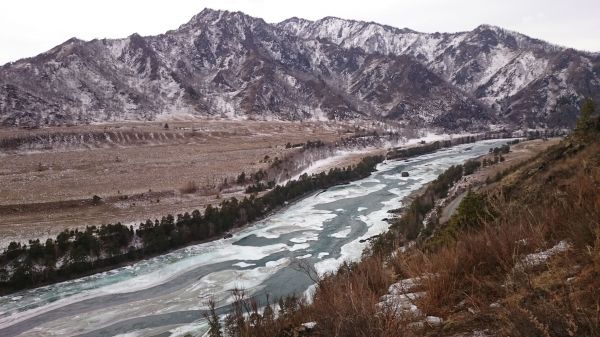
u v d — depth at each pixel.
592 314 2.54
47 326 33.12
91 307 36.09
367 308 3.43
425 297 4.00
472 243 4.68
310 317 4.08
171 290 38.88
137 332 31.23
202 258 46.97
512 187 24.69
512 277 3.60
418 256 5.53
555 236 4.52
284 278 39.66
